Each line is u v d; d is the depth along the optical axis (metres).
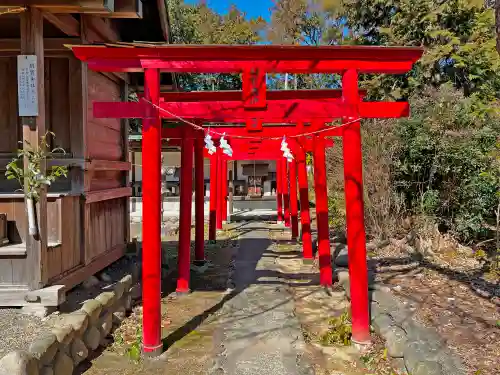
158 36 6.53
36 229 3.82
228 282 6.25
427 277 5.85
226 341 4.05
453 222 7.49
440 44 10.21
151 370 3.49
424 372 3.07
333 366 3.56
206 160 18.56
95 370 3.48
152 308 3.76
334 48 3.74
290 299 5.38
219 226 12.09
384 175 7.79
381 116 3.98
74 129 5.00
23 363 2.65
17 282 3.93
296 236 10.09
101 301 4.12
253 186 18.59
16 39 5.11
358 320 3.93
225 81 21.36
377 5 11.45
